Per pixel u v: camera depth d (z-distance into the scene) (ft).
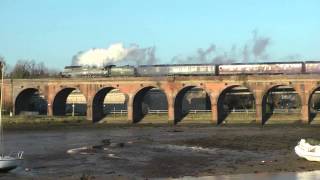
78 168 172.24
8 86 433.48
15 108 432.66
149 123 405.59
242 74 396.57
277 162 178.19
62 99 442.91
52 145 253.03
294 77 376.68
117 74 433.48
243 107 472.85
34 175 157.28
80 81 422.00
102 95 431.02
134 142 263.70
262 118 383.24
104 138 290.35
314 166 165.78
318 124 366.63
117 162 186.80
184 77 399.65
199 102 463.42
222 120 395.55
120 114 424.87
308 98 374.22
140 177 150.10
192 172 159.02
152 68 424.87
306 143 188.34
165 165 177.27
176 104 404.98
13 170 167.12
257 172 153.48
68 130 359.66
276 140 261.85
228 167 168.55
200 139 274.98
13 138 297.53
